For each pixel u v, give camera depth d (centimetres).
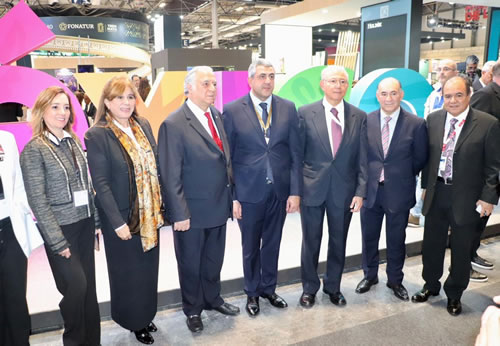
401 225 277
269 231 265
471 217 250
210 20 2003
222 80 413
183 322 259
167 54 782
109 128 206
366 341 235
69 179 196
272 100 251
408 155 268
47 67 1130
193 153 228
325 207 269
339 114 259
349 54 667
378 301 282
